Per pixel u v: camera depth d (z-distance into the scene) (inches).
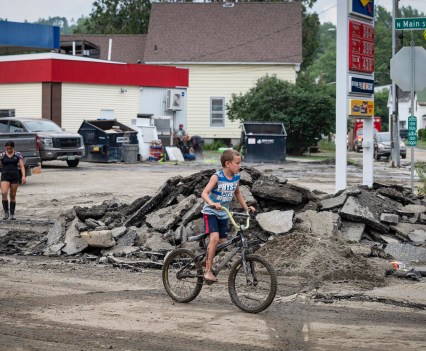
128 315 300.7
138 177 1059.9
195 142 1572.3
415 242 468.4
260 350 249.4
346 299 333.1
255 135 1465.3
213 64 2071.9
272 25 2158.0
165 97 1759.4
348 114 613.6
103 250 464.1
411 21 601.0
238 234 311.6
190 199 484.1
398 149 1444.4
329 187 922.1
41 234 541.3
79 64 1590.8
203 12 2206.0
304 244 401.4
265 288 309.9
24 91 1598.2
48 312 305.6
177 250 330.6
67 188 885.2
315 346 254.4
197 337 266.4
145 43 2229.3
